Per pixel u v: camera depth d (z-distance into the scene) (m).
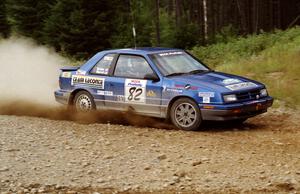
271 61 24.95
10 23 45.66
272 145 11.99
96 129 13.91
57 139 12.69
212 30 52.56
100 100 15.57
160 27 43.66
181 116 13.99
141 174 9.97
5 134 13.17
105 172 10.12
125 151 11.52
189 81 13.96
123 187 9.30
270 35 34.84
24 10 42.38
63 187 9.35
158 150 11.58
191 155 11.14
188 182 9.50
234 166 10.37
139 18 40.50
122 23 38.84
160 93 14.30
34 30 42.88
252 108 13.80
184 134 13.28
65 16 37.78
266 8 54.16
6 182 9.61
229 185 9.30
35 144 12.19
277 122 14.98
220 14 57.53
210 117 13.54
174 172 10.02
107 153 11.38
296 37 31.66
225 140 12.55
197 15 61.19
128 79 14.98
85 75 15.92
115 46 37.56
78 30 36.69
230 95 13.45
